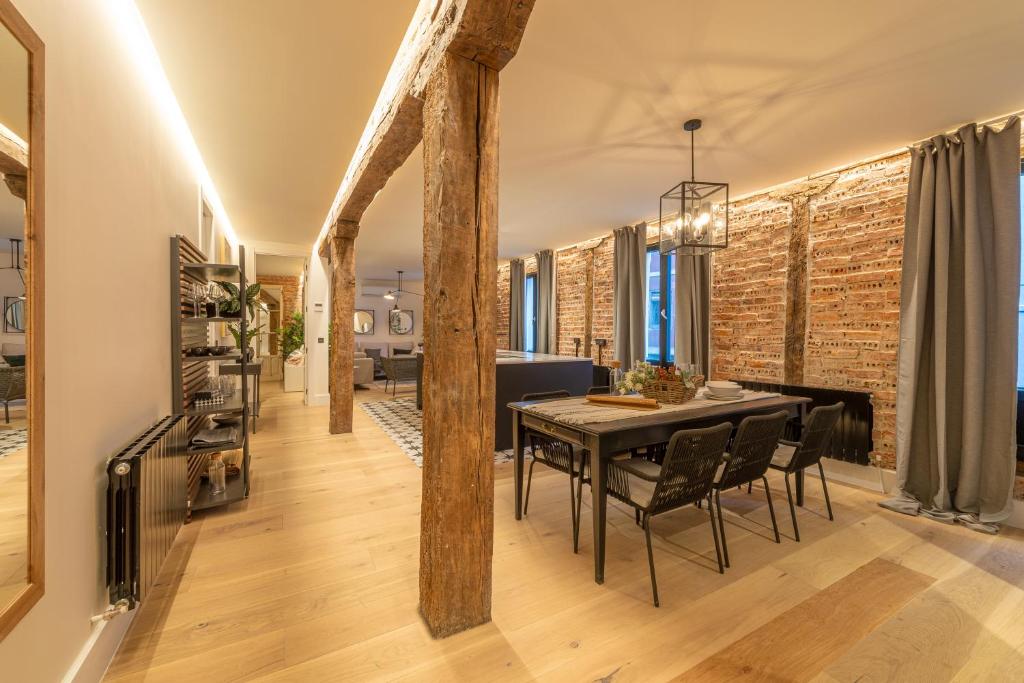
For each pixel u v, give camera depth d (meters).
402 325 11.11
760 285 3.93
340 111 2.62
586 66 2.07
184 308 2.71
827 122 2.60
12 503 0.99
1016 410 2.53
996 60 2.00
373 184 3.12
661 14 1.73
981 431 2.59
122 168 1.68
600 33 1.84
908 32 1.81
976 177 2.60
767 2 1.66
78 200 1.31
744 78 2.16
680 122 2.62
